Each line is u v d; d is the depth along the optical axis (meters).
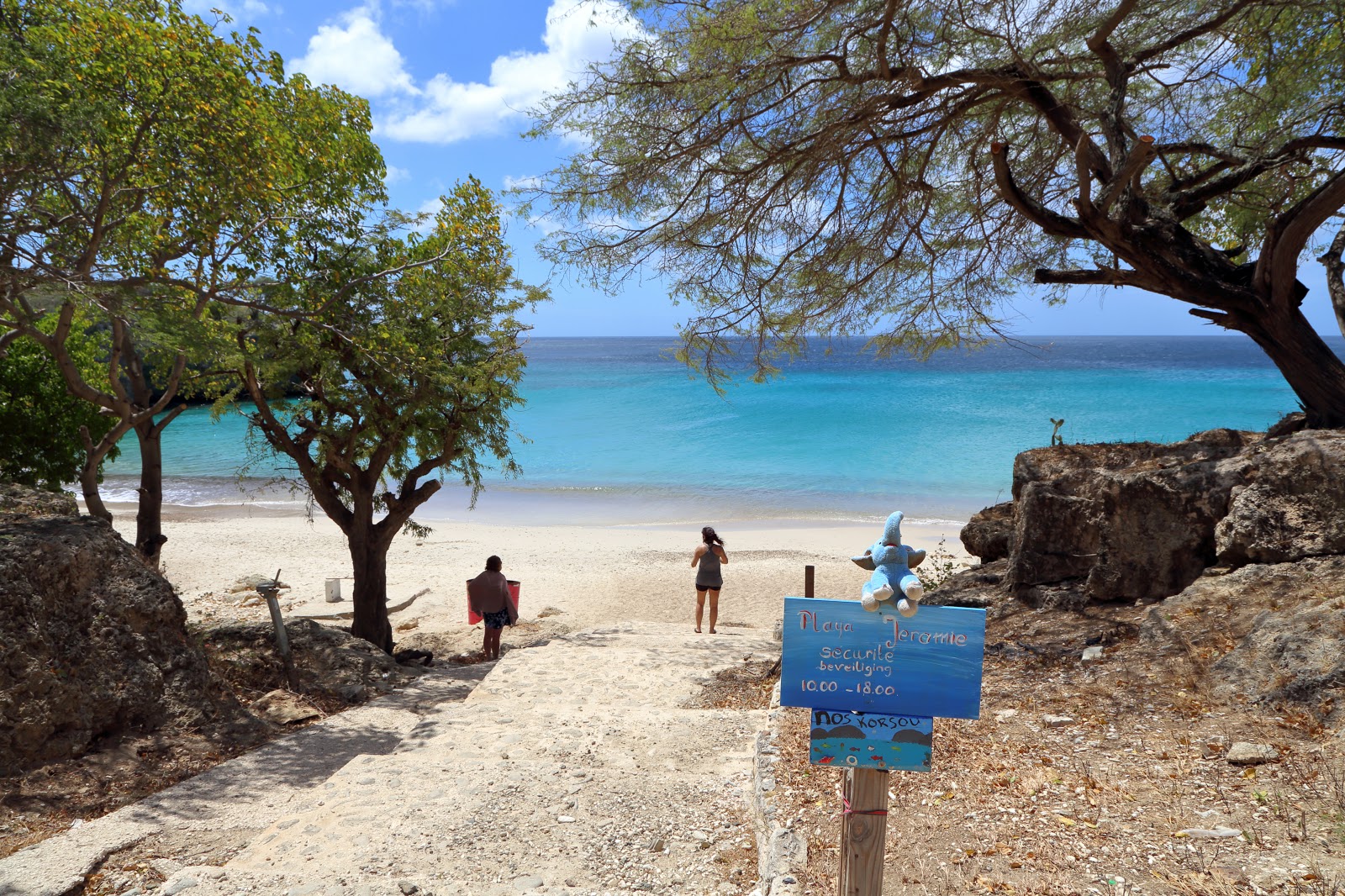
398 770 6.61
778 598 18.14
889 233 9.70
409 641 16.08
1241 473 7.73
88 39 9.99
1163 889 3.74
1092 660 6.97
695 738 7.52
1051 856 4.12
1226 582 7.18
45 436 15.98
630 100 9.06
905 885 4.01
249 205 11.42
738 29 8.17
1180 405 54.69
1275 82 8.99
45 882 5.05
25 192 10.51
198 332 11.34
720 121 9.11
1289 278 8.04
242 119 10.59
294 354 13.28
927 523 26.61
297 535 24.70
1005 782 5.00
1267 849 3.95
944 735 5.82
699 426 50.28
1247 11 8.67
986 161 10.22
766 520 28.11
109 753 7.52
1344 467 6.99
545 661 11.30
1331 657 5.54
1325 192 7.42
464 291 14.62
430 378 13.66
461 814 5.65
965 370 87.50
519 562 22.00
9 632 7.23
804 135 9.11
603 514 29.80
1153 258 8.45
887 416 51.72
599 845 5.18
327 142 12.91
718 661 11.24
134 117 10.65
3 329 12.79
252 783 7.09
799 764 5.43
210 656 10.57
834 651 3.02
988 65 9.02
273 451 15.68
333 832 5.45
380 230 14.15
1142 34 9.05
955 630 2.96
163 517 28.25
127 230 11.77
